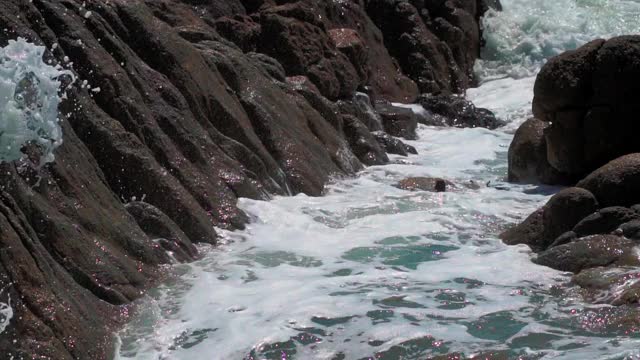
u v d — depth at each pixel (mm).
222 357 7684
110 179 10227
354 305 8664
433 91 19328
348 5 18516
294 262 9906
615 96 12367
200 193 10867
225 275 9469
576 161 12797
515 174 13625
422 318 8359
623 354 7383
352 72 16094
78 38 10742
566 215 10172
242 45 15805
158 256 9531
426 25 20453
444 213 11727
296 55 15594
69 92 10125
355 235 10859
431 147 16172
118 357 7672
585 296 8750
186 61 12227
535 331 8023
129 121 10719
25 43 8430
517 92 20125
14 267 7340
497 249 10359
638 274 8844
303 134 13461
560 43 21547
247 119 12766
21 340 7090
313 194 12586
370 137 14922
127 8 12109
